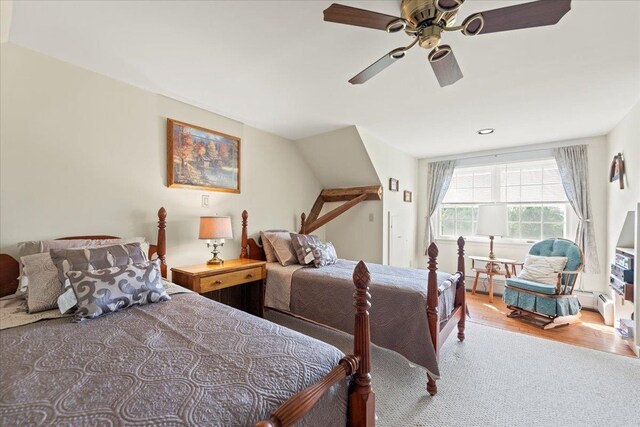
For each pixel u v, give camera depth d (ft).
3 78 5.85
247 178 11.01
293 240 10.21
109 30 5.42
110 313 4.82
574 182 12.10
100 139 7.22
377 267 9.66
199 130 9.27
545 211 13.28
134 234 7.86
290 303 8.93
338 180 13.94
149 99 8.15
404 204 15.02
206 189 9.55
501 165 14.35
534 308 10.32
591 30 5.23
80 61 6.59
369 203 13.38
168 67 6.80
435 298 6.44
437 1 3.74
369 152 11.93
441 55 4.88
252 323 4.51
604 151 11.67
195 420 2.41
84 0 4.61
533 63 6.42
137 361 3.27
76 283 4.79
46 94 6.38
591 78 7.09
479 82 7.34
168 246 8.63
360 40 5.64
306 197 13.85
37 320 4.49
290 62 6.49
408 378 6.88
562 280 10.38
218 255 9.97
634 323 7.98
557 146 12.64
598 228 11.74
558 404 5.89
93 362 3.23
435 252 6.50
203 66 6.73
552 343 8.64
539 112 9.37
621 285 8.73
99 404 2.52
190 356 3.41
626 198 9.51
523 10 3.83
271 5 4.70
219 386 2.85
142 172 8.03
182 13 4.92
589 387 6.45
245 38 5.62
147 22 5.17
